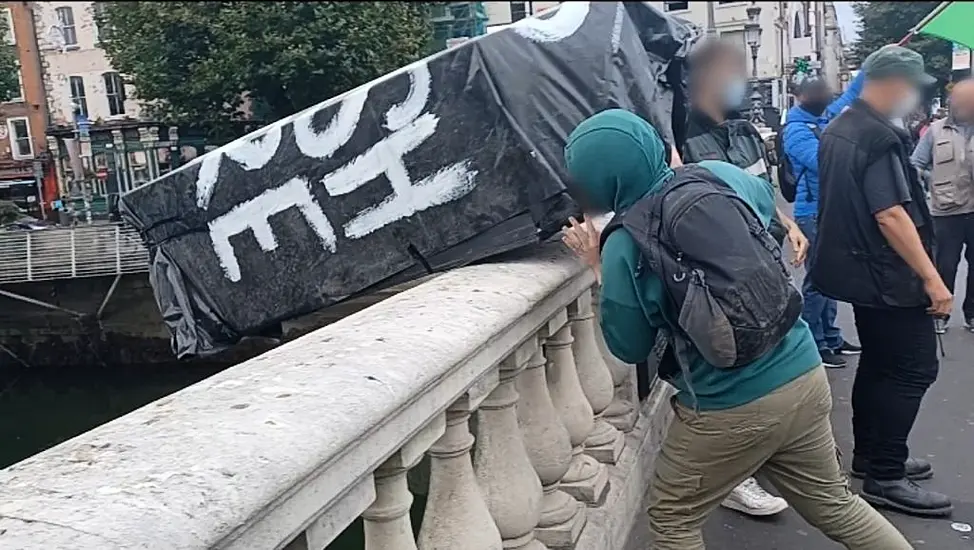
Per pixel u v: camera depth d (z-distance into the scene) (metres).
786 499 2.77
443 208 3.61
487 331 2.21
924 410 5.29
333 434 1.46
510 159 3.46
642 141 2.46
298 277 4.03
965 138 7.12
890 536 2.71
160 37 23.34
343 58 23.81
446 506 2.33
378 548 1.99
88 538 1.04
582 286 3.40
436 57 3.59
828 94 6.21
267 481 1.27
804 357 2.55
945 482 4.25
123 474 1.23
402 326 2.12
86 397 16.12
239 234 4.16
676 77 4.37
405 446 1.92
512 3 31.95
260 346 17.02
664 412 5.01
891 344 3.87
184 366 17.41
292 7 23.61
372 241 3.81
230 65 23.42
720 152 3.92
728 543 3.70
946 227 7.27
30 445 13.83
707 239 2.31
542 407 3.01
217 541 1.15
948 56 7.73
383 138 3.71
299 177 3.93
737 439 2.52
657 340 2.85
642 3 4.23
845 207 3.81
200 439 1.35
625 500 3.72
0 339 14.55
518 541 2.72
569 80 3.52
